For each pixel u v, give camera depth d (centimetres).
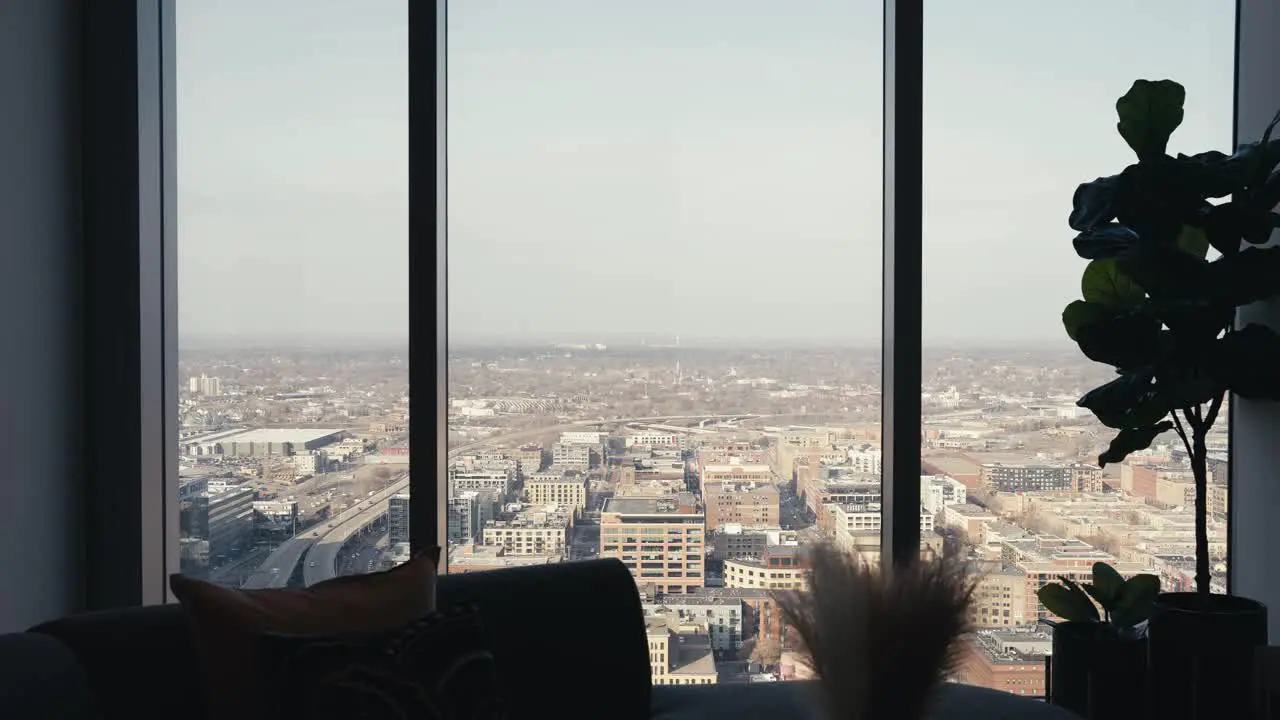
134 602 267
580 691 193
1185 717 230
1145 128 242
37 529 248
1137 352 235
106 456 266
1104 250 247
